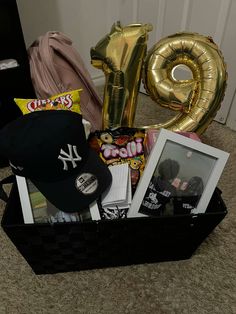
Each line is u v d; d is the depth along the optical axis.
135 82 0.73
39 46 0.82
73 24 1.30
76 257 0.64
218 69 0.71
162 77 0.74
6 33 0.84
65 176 0.55
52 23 1.23
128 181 0.60
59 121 0.53
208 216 0.56
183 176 0.58
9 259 0.71
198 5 1.08
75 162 0.55
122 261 0.69
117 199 0.57
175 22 1.18
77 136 0.55
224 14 1.02
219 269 0.70
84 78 0.88
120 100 0.74
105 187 0.57
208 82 0.72
